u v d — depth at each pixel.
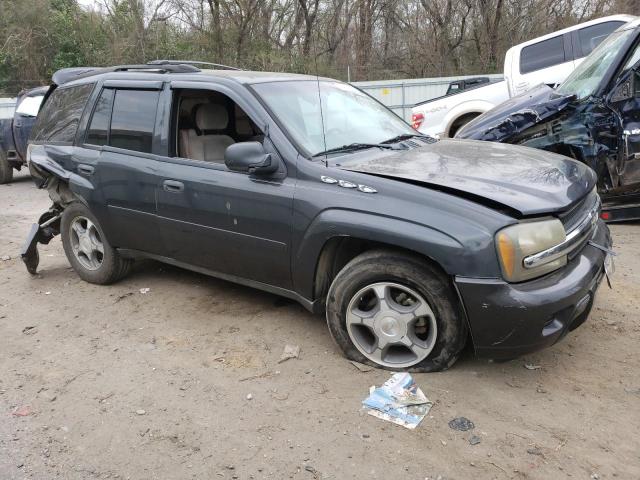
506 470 2.59
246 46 24.22
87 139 4.79
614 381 3.24
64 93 5.21
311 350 3.74
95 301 4.77
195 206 4.00
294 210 3.52
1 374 3.69
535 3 22.16
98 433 3.03
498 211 3.01
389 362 3.44
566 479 2.53
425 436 2.84
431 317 3.21
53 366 3.75
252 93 3.89
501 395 3.14
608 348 3.60
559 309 2.96
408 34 23.81
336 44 23.89
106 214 4.65
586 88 6.05
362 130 4.21
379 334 3.38
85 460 2.83
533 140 6.14
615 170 5.83
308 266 3.54
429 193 3.13
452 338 3.20
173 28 24.94
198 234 4.07
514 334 2.99
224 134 4.71
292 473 2.65
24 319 4.52
